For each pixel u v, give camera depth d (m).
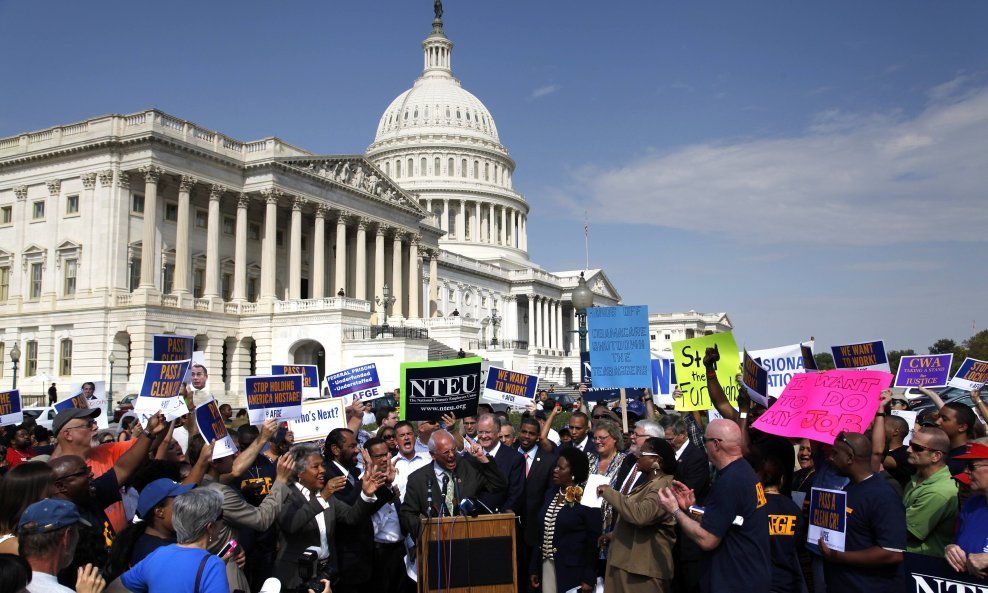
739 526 10.07
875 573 9.78
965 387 21.55
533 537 14.33
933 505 10.98
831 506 10.09
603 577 13.23
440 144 169.88
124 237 74.06
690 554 12.12
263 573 12.79
